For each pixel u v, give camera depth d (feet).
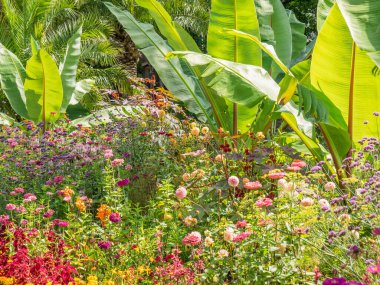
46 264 11.44
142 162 21.48
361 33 16.26
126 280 12.08
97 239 14.78
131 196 18.75
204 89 24.99
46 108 35.63
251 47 23.71
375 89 20.02
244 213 14.43
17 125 34.83
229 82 20.56
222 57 24.04
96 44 50.62
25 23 47.67
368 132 20.72
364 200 12.14
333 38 19.62
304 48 32.63
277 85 21.20
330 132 20.58
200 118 26.78
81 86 41.86
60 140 23.73
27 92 35.14
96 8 56.90
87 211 18.35
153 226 15.60
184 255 14.65
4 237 13.04
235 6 23.12
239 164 17.58
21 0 49.01
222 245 12.80
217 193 16.49
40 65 34.14
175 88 26.76
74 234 13.96
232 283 12.04
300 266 11.45
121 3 57.11
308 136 19.52
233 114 24.80
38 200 18.29
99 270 13.08
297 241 12.18
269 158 18.26
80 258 13.35
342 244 11.87
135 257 13.46
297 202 13.30
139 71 76.28
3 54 38.96
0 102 47.98
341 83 20.21
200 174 16.51
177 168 19.94
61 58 49.24
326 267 11.98
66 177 19.35
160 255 12.84
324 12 22.39
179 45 25.36
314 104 20.36
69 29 51.67
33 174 20.01
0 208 17.95
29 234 13.05
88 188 19.27
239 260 12.14
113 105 33.37
